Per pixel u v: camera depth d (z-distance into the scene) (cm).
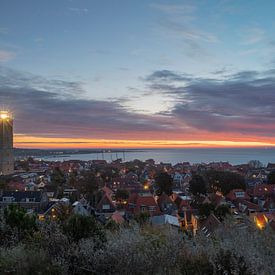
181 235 796
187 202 5734
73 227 816
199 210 3962
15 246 785
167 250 689
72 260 686
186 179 10138
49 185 8406
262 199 6225
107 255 662
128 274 643
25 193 5609
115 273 644
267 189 6938
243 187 7788
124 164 16825
